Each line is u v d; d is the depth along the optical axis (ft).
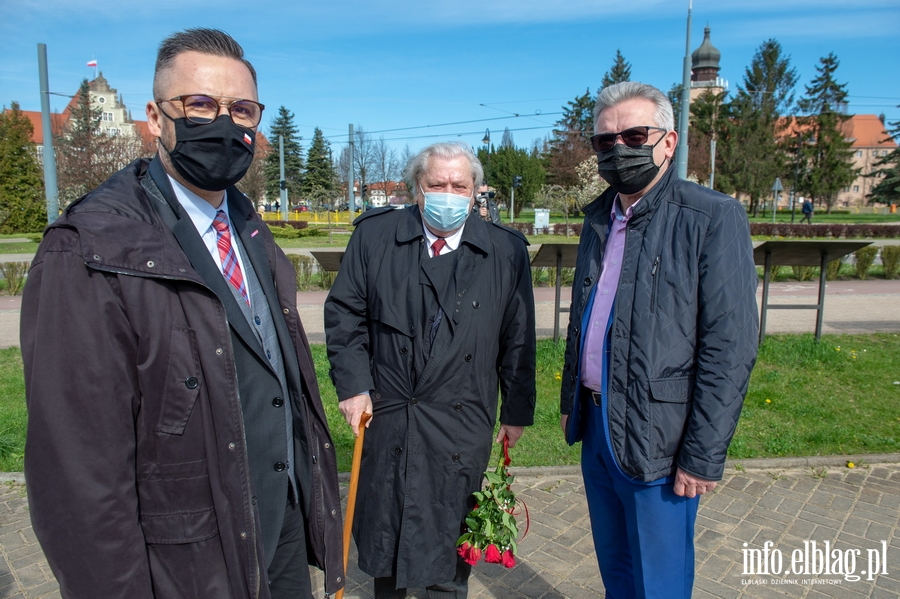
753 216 155.53
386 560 7.70
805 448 13.99
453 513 7.73
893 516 11.27
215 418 4.72
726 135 166.40
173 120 4.88
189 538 4.69
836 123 166.50
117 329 4.27
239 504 4.83
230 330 5.02
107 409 4.20
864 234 82.48
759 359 21.21
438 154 7.39
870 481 12.61
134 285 4.35
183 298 4.60
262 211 164.45
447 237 7.76
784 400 17.13
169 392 4.52
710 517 11.24
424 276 7.58
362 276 7.89
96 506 4.13
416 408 7.55
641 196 6.97
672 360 6.33
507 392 8.35
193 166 4.89
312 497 5.99
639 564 6.84
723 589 9.14
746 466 13.21
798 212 175.01
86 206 4.42
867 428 15.12
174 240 4.77
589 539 10.59
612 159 6.71
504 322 8.20
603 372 6.74
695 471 6.15
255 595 4.93
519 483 12.58
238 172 5.03
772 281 42.60
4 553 10.05
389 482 7.67
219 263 5.32
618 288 6.64
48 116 48.29
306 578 6.23
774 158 159.63
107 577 4.19
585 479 7.70
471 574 9.62
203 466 4.72
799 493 12.14
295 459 5.98
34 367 4.07
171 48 4.96
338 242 82.33
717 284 6.10
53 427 4.05
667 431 6.37
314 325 28.25
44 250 4.19
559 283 21.66
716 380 6.09
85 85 95.35
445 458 7.57
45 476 4.08
